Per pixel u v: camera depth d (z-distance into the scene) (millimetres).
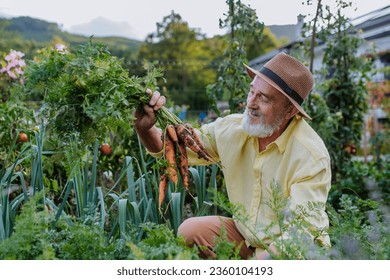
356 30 6648
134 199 3123
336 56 6250
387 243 2133
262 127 2760
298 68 2805
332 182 5938
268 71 2789
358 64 6297
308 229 2148
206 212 3424
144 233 2945
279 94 2758
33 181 2873
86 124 2635
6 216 2703
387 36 8930
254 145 2875
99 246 2113
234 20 4965
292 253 1915
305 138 2754
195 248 1934
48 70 2605
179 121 2867
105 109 2492
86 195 2965
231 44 4980
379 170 7094
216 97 4965
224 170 2953
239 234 2912
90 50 2578
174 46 27125
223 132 2982
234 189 2936
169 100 4898
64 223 2447
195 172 3471
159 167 2797
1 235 2613
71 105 2621
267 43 23453
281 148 2766
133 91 2686
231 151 2926
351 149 6188
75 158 2672
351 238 2090
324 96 6289
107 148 4008
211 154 3074
